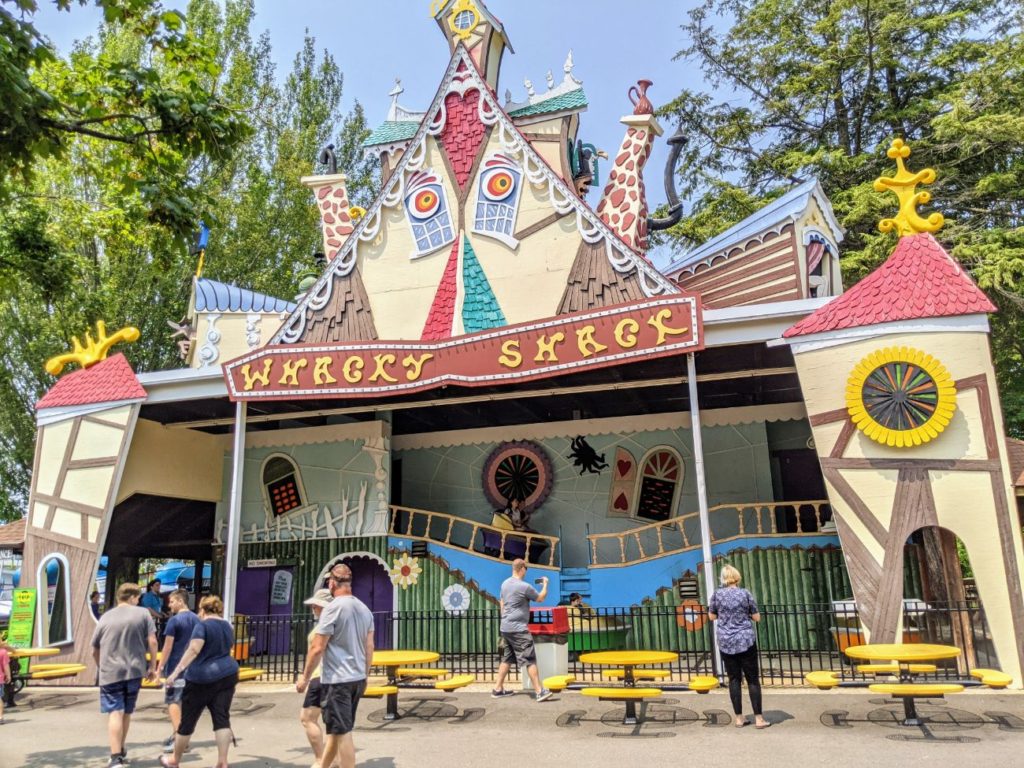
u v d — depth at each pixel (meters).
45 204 19.44
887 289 10.99
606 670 10.80
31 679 13.56
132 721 10.28
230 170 28.69
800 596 13.41
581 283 13.66
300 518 17.09
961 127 21.70
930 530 12.30
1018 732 7.81
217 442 18.00
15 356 24.19
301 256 30.44
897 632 10.05
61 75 9.41
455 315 14.17
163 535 18.78
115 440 14.70
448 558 15.73
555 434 17.59
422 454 18.61
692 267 15.58
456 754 7.81
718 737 8.08
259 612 16.89
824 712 8.98
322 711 6.49
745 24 29.05
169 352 26.48
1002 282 21.25
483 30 17.16
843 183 26.91
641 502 16.86
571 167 18.50
